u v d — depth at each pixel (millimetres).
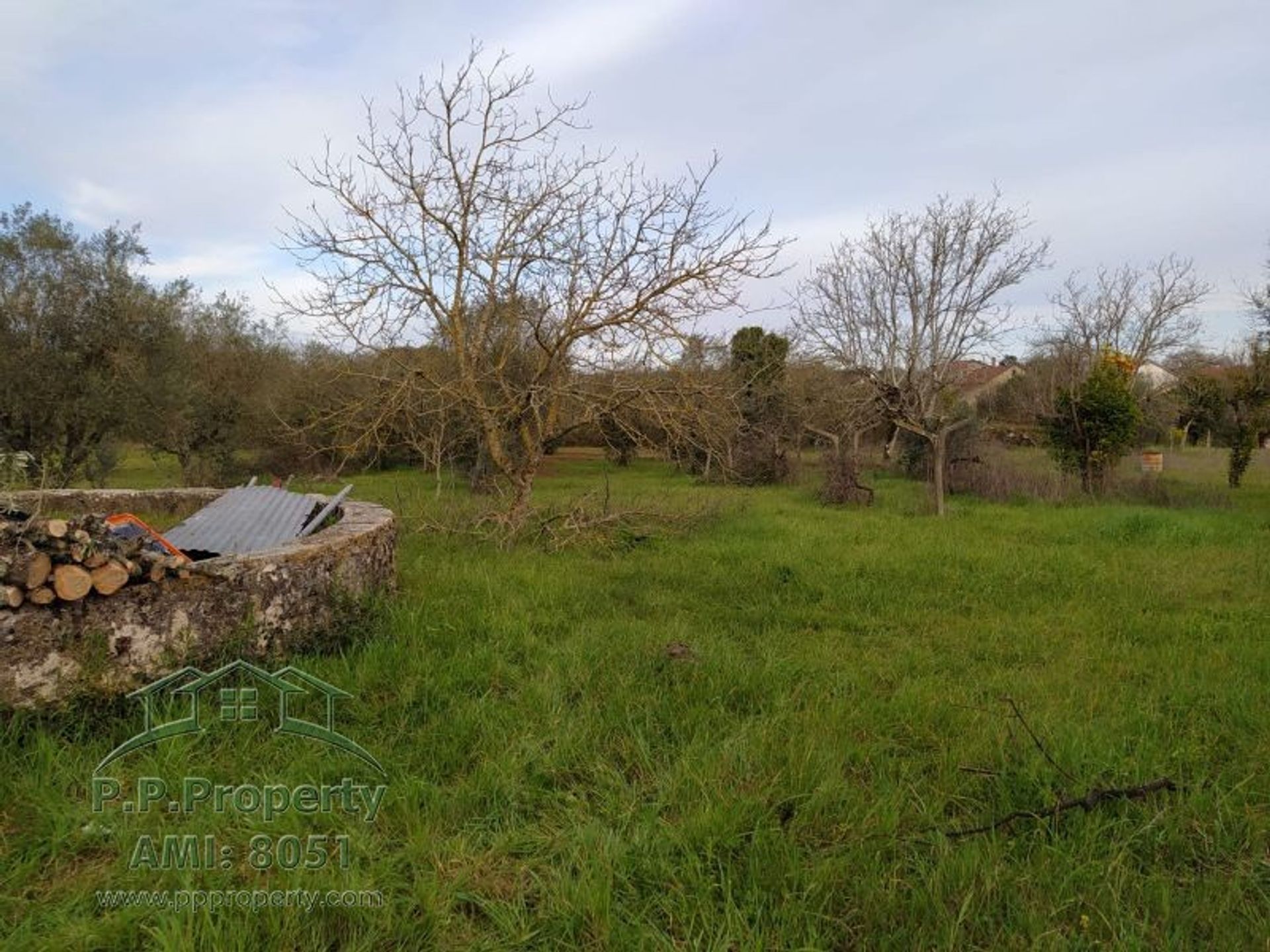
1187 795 3023
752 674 4238
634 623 5266
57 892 2344
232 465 17359
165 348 13219
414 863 2537
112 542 3434
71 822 2645
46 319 12023
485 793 2967
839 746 3400
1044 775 3123
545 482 17969
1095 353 22781
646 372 8922
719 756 3207
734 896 2414
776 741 3375
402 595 5578
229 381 17391
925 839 2729
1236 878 2520
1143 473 15336
